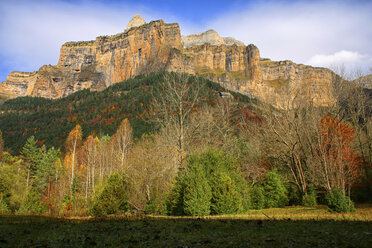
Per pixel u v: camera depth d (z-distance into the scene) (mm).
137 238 7934
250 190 25609
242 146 37250
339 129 24781
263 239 7348
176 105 26703
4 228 9977
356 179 27859
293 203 28734
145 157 26781
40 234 8719
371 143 29672
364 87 30891
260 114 40062
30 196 25516
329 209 17656
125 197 20688
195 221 12117
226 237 7840
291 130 29375
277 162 33031
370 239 6957
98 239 7895
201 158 22562
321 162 25109
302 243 6750
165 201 20344
